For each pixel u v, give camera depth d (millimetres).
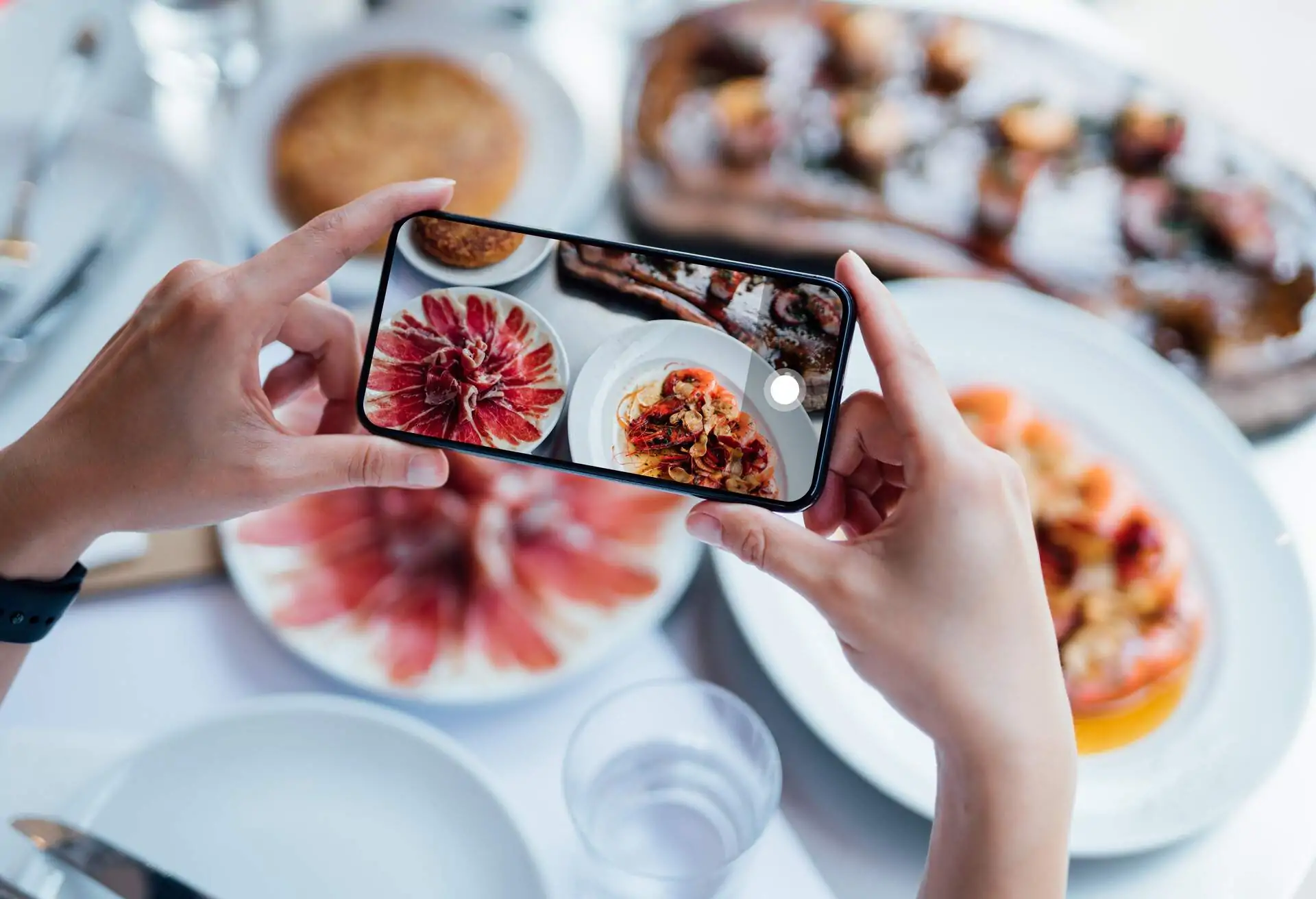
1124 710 673
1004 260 824
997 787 524
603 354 578
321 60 901
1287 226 833
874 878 627
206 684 679
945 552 527
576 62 940
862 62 886
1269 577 703
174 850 605
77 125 875
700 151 844
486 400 580
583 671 660
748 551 552
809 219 827
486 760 654
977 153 853
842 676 676
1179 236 830
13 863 570
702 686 633
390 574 690
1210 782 637
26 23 928
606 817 627
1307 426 790
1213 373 797
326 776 626
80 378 611
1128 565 717
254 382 585
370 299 793
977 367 797
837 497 705
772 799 580
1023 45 908
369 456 576
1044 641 534
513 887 593
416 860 605
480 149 859
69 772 627
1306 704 655
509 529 706
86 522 601
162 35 935
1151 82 896
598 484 720
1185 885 627
